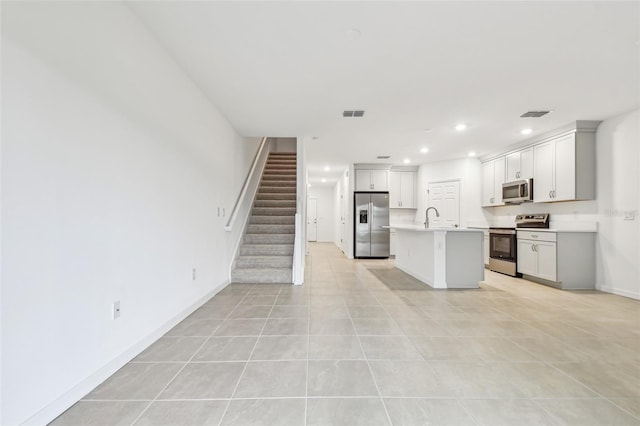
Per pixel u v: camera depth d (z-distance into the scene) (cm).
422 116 375
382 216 719
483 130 432
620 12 184
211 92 309
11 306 117
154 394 155
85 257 153
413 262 485
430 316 284
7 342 115
